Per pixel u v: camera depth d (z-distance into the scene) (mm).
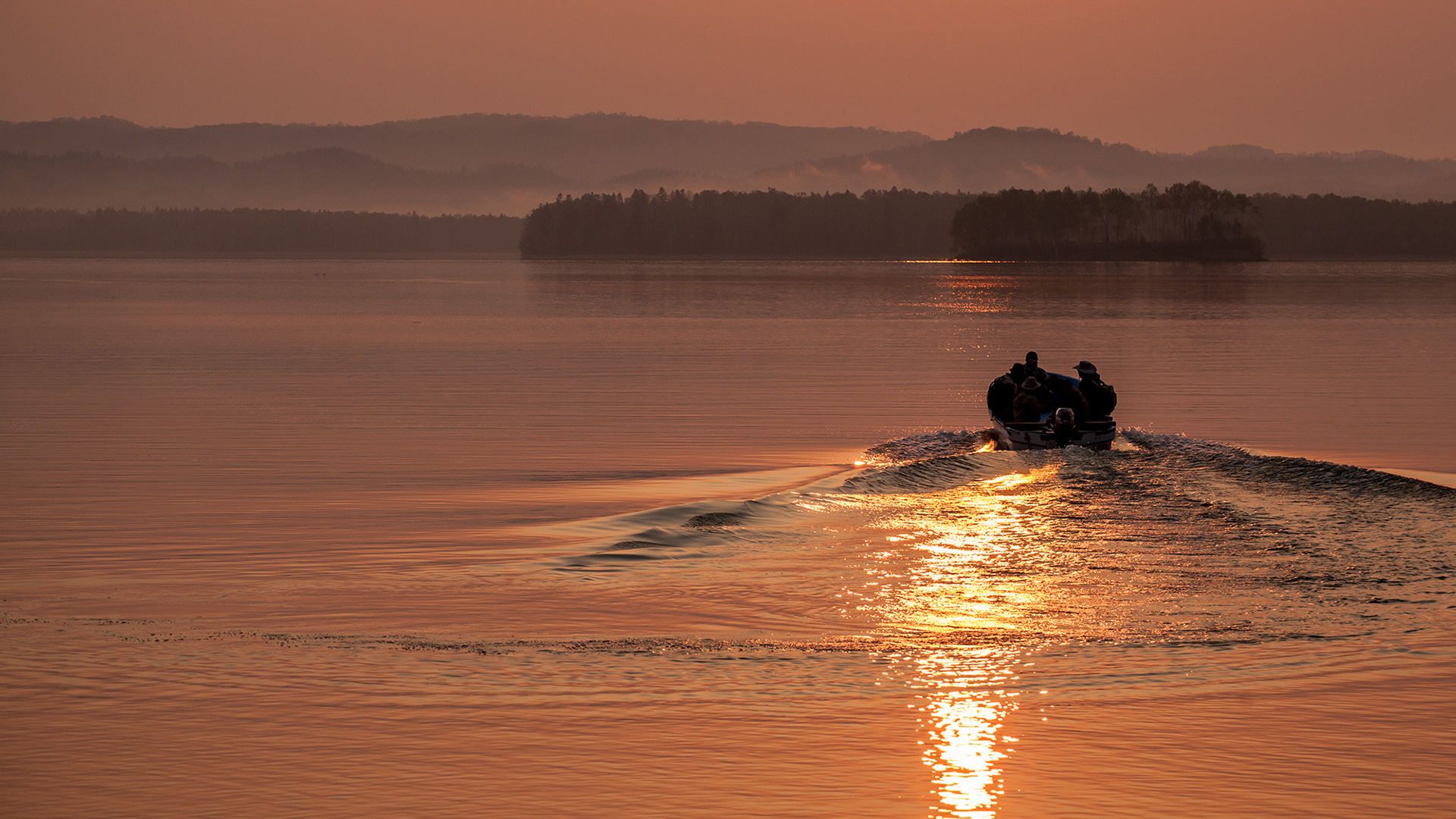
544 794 13711
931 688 17453
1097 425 47438
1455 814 13203
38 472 42438
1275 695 17094
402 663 18750
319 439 50812
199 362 87250
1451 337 109312
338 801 13516
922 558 27484
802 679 17906
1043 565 26672
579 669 18453
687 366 85375
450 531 32031
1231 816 13156
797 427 54688
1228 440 50125
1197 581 25062
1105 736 15492
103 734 15492
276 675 18016
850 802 13508
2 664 18516
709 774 14266
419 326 129625
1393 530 30172
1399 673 18188
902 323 134000
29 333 116938
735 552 28328
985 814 13180
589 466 44250
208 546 29875
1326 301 181750
